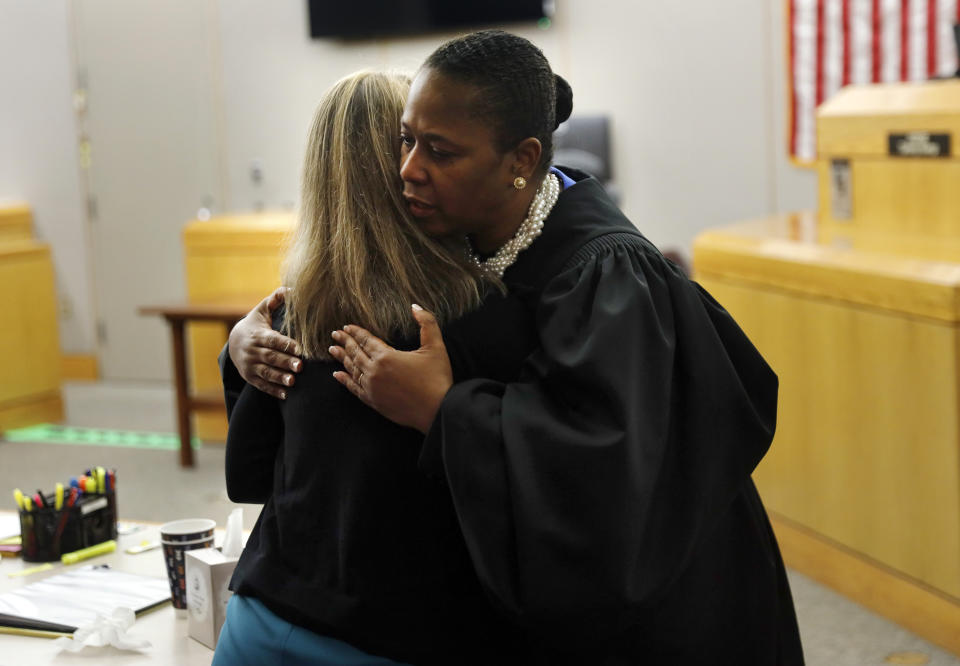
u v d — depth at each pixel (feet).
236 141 24.84
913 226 12.62
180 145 25.21
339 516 5.05
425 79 4.78
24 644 6.70
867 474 11.70
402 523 5.00
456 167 4.78
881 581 11.72
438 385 4.83
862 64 19.99
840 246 12.16
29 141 26.11
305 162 5.34
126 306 26.03
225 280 19.83
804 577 12.91
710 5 21.42
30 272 21.81
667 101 21.98
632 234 5.11
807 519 12.75
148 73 25.17
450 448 4.67
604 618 4.61
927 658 10.80
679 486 4.85
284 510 5.24
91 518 8.31
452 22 22.84
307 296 5.18
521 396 4.77
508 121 4.76
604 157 22.29
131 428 21.90
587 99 22.54
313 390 5.14
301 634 5.07
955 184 12.00
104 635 6.53
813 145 20.77
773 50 21.04
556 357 4.69
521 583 4.56
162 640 6.70
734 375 5.01
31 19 25.67
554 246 5.12
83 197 25.98
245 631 5.21
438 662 4.98
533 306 5.06
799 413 12.64
